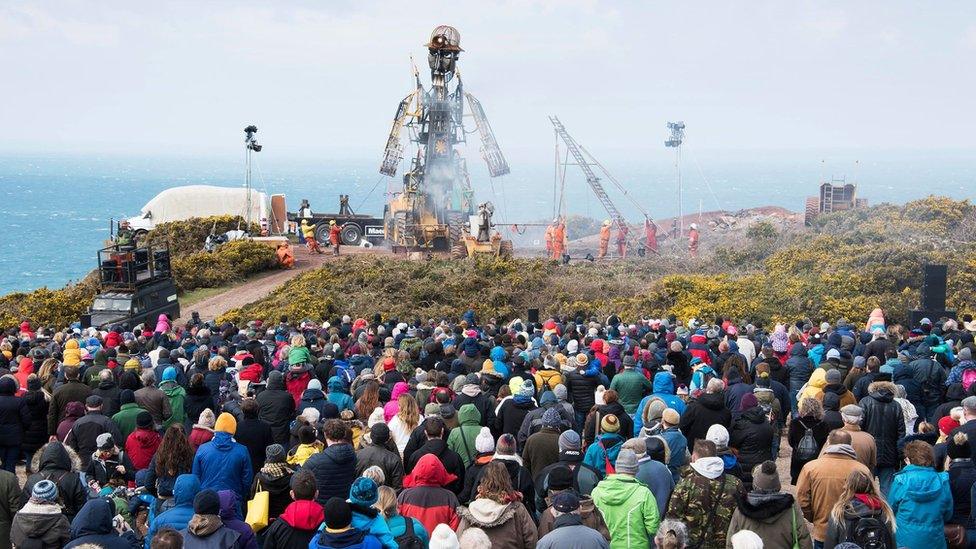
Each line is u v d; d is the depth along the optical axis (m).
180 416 13.39
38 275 115.06
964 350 14.66
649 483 9.14
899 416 11.59
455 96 47.47
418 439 10.26
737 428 10.41
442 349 15.98
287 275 40.94
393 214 47.78
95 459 10.38
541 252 56.47
